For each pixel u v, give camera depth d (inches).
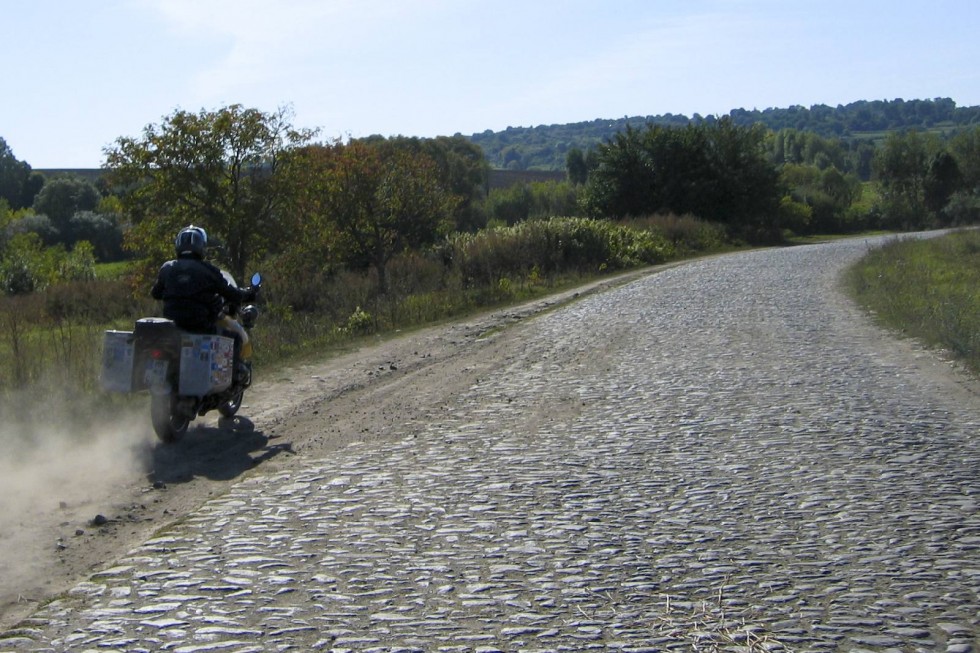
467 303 903.7
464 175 2817.4
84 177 3211.1
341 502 279.4
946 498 277.1
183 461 334.3
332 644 183.0
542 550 235.9
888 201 3553.2
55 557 238.1
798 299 875.4
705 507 271.0
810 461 320.8
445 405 436.8
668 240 1726.1
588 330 703.1
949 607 199.2
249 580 216.4
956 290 818.2
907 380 474.3
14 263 1505.9
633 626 191.5
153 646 182.4
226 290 373.7
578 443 352.8
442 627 190.9
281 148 908.0
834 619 193.9
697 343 615.5
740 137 2354.8
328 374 529.7
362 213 1139.3
